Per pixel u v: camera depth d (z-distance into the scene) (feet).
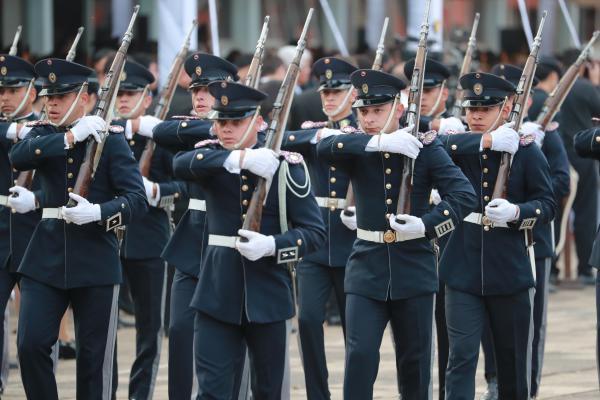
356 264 93.40
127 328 147.64
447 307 98.12
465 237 98.32
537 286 112.78
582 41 271.28
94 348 93.15
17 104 105.81
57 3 195.72
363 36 243.40
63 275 91.76
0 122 105.81
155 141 105.19
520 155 99.19
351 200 105.81
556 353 134.00
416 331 92.79
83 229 92.43
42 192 95.91
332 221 107.55
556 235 160.25
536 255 112.27
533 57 101.96
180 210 128.88
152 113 127.95
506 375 99.25
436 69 117.50
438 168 92.43
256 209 84.84
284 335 86.58
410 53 171.83
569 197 159.33
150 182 109.09
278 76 152.66
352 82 92.99
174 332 99.91
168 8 150.10
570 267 179.52
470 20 277.44
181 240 100.68
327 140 94.32
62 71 92.38
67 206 90.17
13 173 103.76
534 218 97.30
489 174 98.43
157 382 120.57
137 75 113.09
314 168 109.09
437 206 91.15
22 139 96.37
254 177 85.81
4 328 106.73
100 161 92.73
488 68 200.95
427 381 93.97
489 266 97.40
